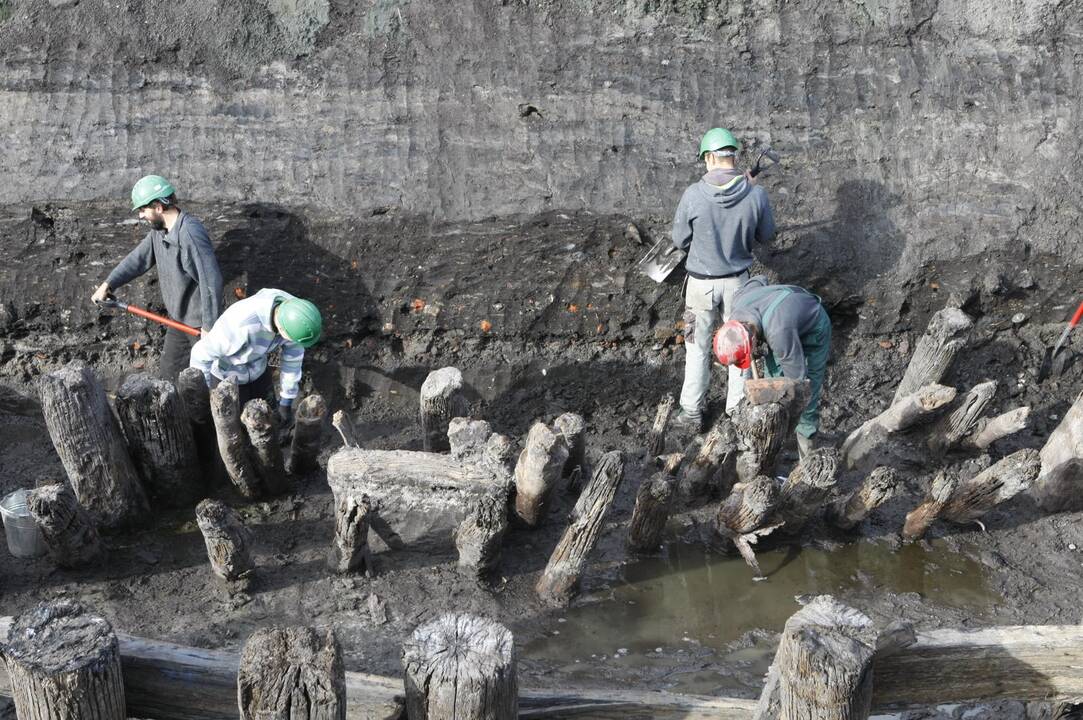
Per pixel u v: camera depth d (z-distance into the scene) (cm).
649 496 584
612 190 718
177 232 636
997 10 765
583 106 741
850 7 766
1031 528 636
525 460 578
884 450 677
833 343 761
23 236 712
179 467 616
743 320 620
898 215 741
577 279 731
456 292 731
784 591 590
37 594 565
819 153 747
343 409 740
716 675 531
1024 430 714
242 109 730
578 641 551
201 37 735
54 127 722
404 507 584
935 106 758
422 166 720
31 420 721
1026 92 759
